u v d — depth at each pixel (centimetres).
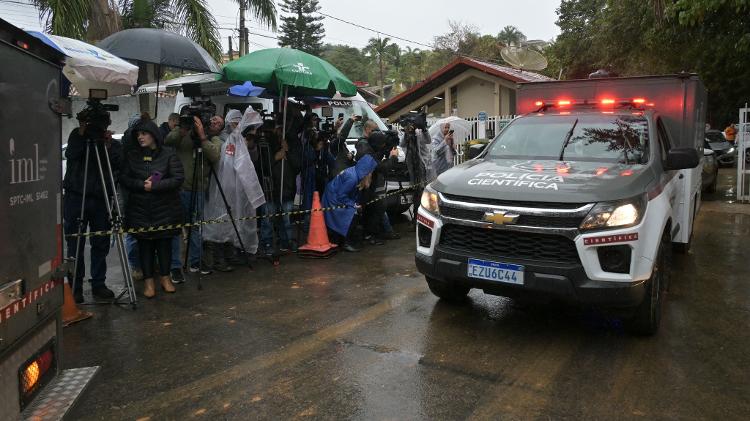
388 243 825
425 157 927
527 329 471
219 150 625
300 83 668
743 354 414
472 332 464
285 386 371
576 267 402
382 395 357
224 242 653
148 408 345
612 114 572
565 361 406
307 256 734
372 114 1149
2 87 225
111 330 478
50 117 273
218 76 707
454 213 451
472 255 438
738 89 1967
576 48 2927
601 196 409
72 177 540
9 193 231
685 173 639
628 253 402
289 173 726
